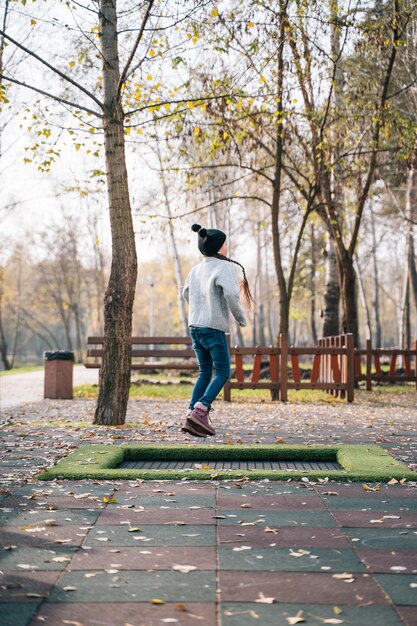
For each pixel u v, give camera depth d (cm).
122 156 933
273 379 1428
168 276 6372
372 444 739
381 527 410
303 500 483
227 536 390
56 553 358
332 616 274
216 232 641
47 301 6272
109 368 923
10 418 1051
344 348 1394
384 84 1489
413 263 3100
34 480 547
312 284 4122
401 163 1600
